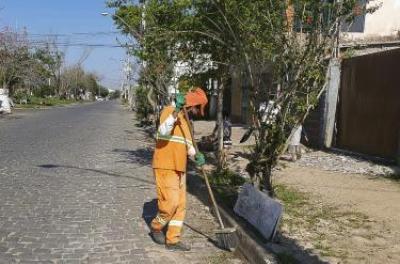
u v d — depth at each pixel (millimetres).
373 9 7492
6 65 41156
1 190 8383
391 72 11516
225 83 10062
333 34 6363
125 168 11234
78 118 31609
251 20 6633
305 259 5148
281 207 5621
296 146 11484
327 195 8039
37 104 55906
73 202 7719
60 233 6148
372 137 12211
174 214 5738
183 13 9953
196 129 21781
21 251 5484
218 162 9852
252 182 6844
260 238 5738
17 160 11750
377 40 19266
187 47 10070
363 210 7129
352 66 13172
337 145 13891
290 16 6402
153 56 11703
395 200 7746
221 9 7078
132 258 5402
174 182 5695
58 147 14703
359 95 12812
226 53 9258
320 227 6289
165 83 14211
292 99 6480
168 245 5707
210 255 5602
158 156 5715
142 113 26828
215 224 6750
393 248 5547
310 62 6254
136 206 7625
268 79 6699
